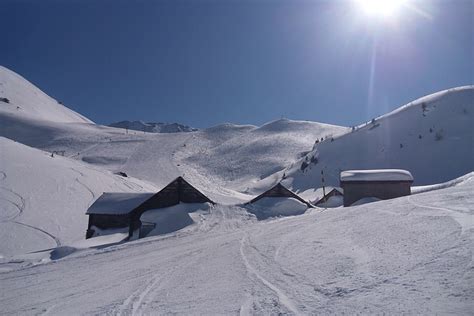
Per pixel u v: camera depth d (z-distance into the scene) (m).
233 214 36.56
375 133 131.12
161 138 188.75
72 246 27.70
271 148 181.50
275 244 14.01
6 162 64.69
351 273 8.14
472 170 87.94
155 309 7.27
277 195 42.44
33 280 12.26
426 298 5.86
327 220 18.66
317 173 119.12
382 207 18.91
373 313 5.66
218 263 11.72
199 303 7.38
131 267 12.77
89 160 128.75
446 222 11.63
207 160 162.50
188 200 39.25
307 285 7.84
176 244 18.55
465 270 6.72
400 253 9.04
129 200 38.44
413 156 104.75
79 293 9.41
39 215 47.62
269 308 6.60
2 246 37.34
